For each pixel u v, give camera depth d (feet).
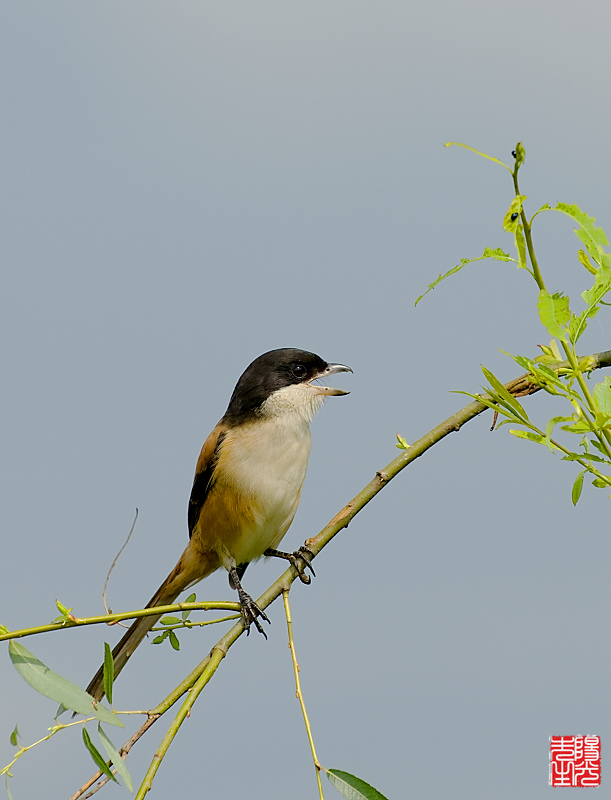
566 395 16.40
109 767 16.31
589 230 15.53
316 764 16.76
